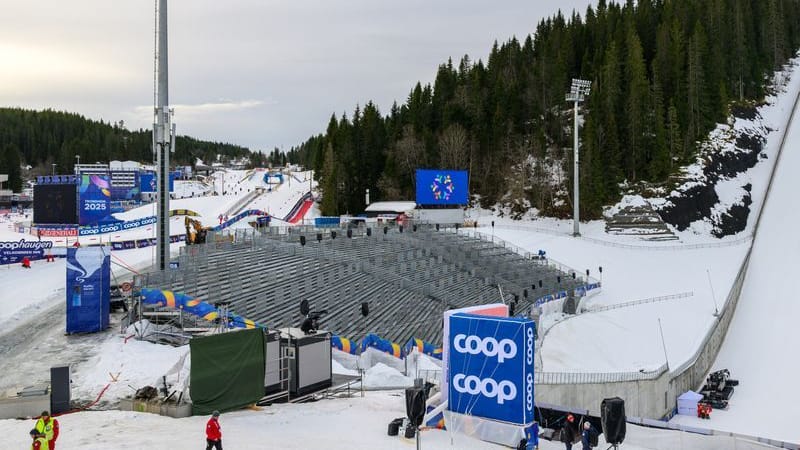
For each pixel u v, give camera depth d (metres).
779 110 136.00
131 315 32.91
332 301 42.00
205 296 34.00
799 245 86.56
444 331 21.48
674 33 129.25
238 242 51.22
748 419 44.84
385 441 19.42
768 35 152.00
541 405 22.58
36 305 38.97
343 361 31.50
